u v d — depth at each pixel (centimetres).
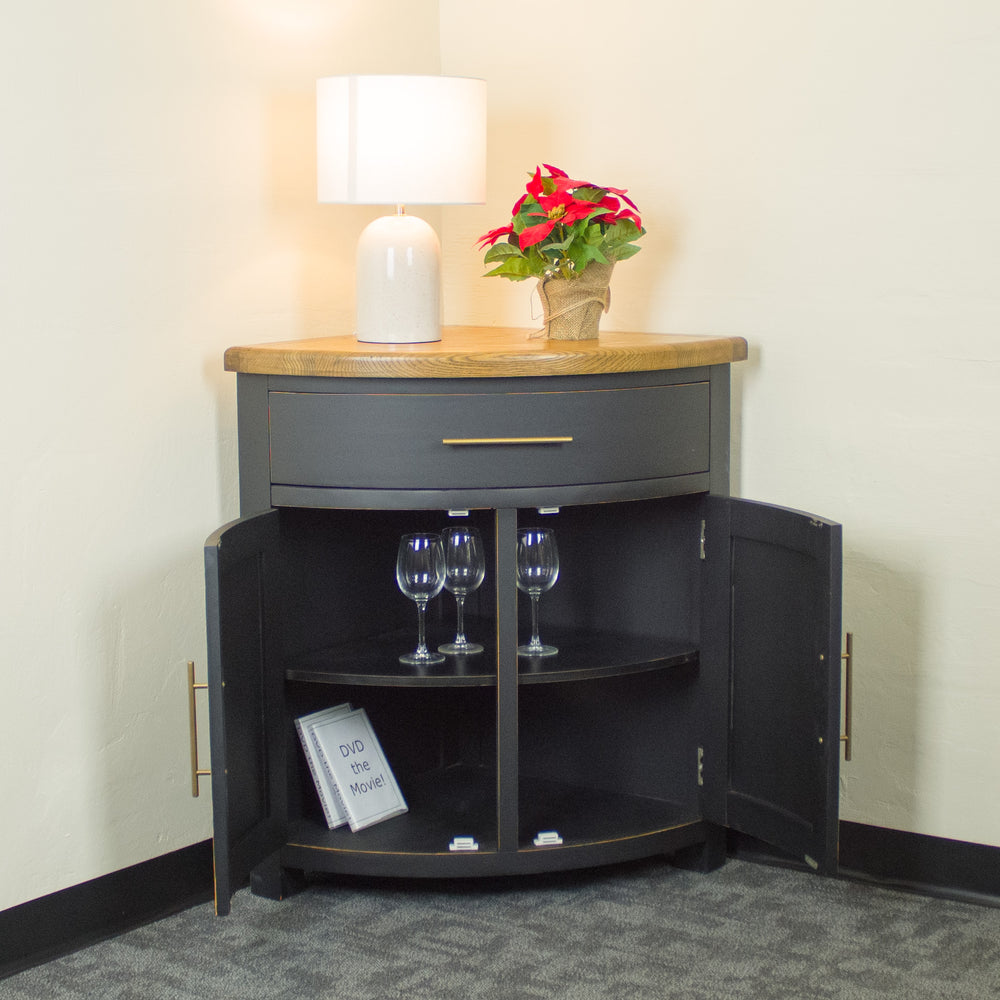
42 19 188
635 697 233
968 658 216
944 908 213
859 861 228
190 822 219
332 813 217
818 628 194
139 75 203
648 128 238
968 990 183
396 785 228
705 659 221
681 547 225
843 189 219
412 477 196
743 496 235
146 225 206
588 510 234
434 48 261
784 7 221
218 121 217
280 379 201
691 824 221
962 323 211
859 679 226
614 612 234
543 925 205
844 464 224
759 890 219
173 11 208
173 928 206
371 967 191
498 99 256
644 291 242
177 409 213
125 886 207
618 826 218
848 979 186
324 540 224
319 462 200
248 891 220
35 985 187
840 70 217
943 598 217
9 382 187
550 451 198
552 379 196
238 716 194
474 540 218
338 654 222
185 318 213
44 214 191
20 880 192
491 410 195
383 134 202
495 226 259
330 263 242
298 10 230
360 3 243
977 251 208
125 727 207
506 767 206
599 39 242
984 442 211
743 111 227
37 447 192
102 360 200
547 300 218
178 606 215
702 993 182
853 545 224
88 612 200
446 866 208
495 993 182
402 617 245
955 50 207
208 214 216
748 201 229
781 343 228
